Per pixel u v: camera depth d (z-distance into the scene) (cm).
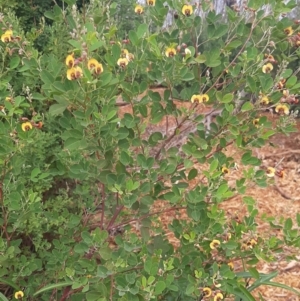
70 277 224
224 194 211
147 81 238
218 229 221
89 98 192
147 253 225
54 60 208
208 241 229
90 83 184
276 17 244
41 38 364
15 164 226
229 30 250
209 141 237
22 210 231
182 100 232
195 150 227
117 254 216
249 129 237
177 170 245
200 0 284
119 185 211
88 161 232
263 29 247
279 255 276
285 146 599
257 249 223
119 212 253
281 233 423
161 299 252
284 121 234
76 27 223
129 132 226
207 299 232
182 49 241
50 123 305
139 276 212
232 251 234
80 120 199
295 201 495
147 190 221
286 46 255
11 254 238
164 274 227
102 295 208
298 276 374
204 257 243
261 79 219
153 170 226
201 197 219
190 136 235
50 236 323
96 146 211
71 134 202
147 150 239
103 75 190
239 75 257
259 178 238
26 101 312
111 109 204
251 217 238
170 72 215
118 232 329
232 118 223
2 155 216
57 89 187
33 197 225
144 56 213
